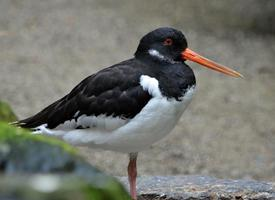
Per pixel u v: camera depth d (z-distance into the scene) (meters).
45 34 21.03
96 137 8.01
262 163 13.46
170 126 8.01
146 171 12.90
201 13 23.81
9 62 18.62
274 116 15.96
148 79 7.79
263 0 22.95
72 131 8.12
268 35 22.12
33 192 3.51
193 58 8.52
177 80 7.89
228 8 23.92
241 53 20.33
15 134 4.14
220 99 16.88
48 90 16.72
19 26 21.58
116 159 13.49
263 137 14.78
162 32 8.23
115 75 7.92
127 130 7.82
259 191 8.42
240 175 12.88
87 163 4.01
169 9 24.23
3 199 3.48
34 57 19.11
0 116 10.70
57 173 3.87
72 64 18.67
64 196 3.51
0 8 23.25
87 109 7.92
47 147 4.05
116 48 20.22
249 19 22.88
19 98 16.11
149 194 8.48
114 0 25.00
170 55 8.23
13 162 3.96
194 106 16.33
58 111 8.14
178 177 9.17
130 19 22.94
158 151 13.87
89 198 3.55
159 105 7.75
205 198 8.34
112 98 7.80
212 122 15.46
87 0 24.84
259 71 19.00
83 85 8.14
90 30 21.61
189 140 14.45
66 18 22.56
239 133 14.95
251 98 17.05
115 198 3.71
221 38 21.56
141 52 8.29
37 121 8.33
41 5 23.86
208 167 13.23
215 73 18.80
